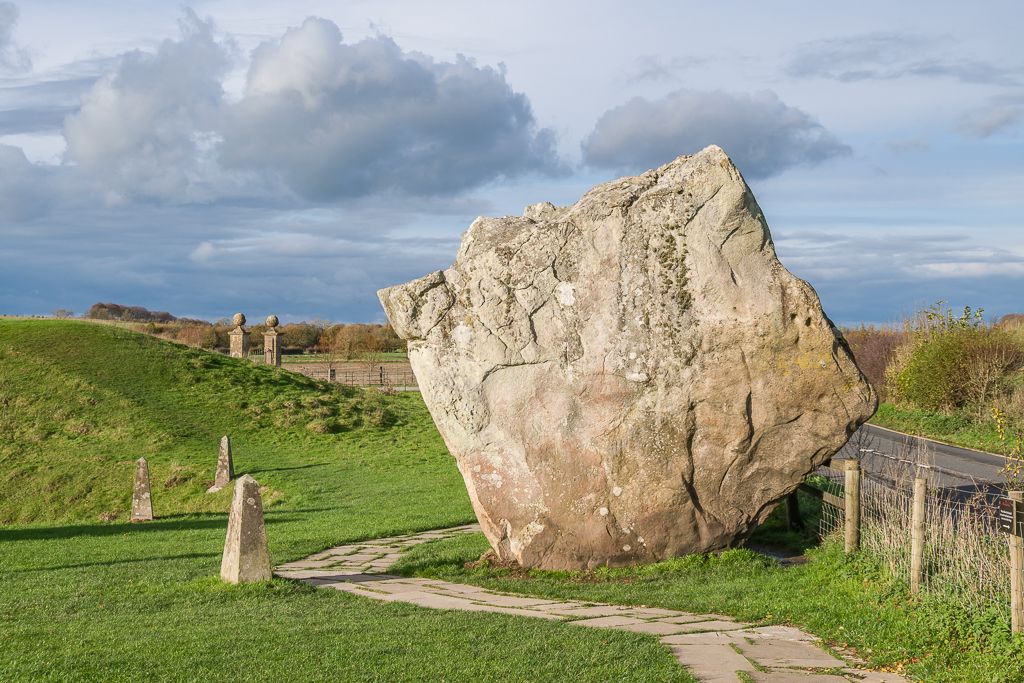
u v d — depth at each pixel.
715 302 13.14
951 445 28.72
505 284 13.75
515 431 13.62
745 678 7.82
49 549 17.48
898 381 37.19
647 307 13.33
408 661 8.41
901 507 12.04
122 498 28.45
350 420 37.84
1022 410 29.55
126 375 38.50
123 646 9.09
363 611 10.86
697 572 13.03
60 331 41.06
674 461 13.27
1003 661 7.89
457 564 14.18
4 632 9.84
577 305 13.55
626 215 13.59
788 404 13.02
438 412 13.82
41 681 7.88
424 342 13.88
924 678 7.92
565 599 11.84
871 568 11.23
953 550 10.22
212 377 40.34
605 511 13.41
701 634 9.61
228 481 28.61
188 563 14.74
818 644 9.15
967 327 34.91
